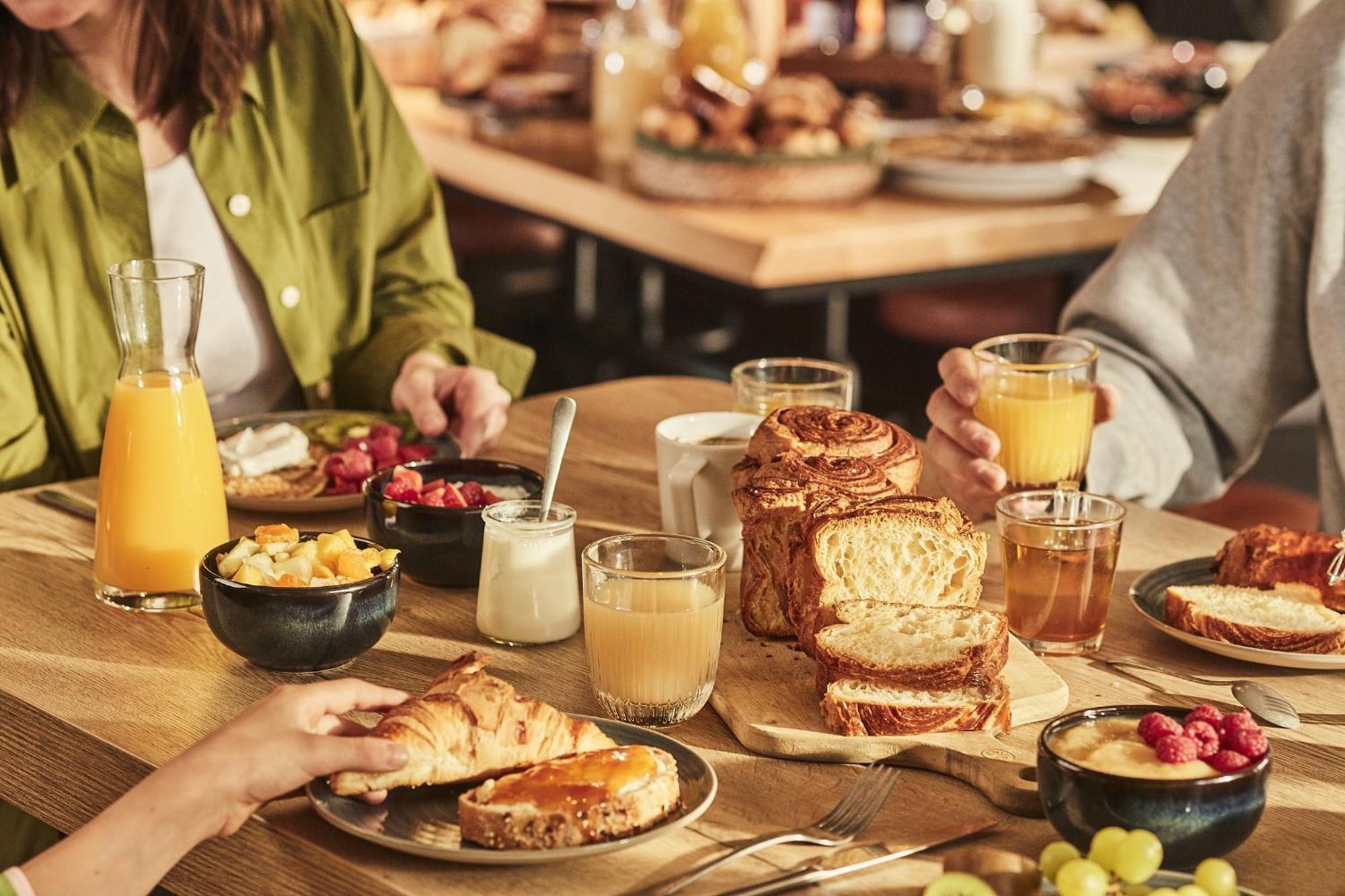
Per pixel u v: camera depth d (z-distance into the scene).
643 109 3.51
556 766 1.01
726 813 1.05
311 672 1.27
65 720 1.18
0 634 1.34
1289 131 1.87
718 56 3.50
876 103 4.14
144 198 1.99
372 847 1.00
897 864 0.99
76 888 0.96
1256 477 3.77
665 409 2.04
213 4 1.97
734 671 1.26
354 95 2.20
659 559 1.25
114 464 1.39
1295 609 1.35
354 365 2.20
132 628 1.37
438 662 1.30
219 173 2.07
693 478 1.43
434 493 1.49
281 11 2.09
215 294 2.12
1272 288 1.90
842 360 3.85
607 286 4.76
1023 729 1.17
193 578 1.41
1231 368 1.92
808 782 1.10
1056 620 1.31
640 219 3.13
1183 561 1.49
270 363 2.20
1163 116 3.97
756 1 3.95
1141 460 1.82
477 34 3.87
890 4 4.27
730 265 2.89
